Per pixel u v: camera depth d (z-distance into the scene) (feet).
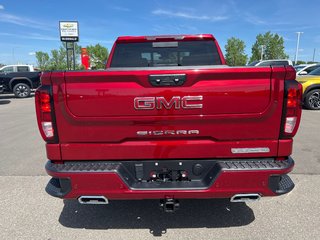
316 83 35.27
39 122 8.14
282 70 7.74
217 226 9.98
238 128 8.12
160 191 8.27
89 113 8.04
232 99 7.91
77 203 11.83
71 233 9.70
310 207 11.13
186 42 13.99
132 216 10.77
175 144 8.29
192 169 8.50
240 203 11.59
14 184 13.70
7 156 17.97
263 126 8.09
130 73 7.79
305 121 27.73
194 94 7.90
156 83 7.86
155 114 8.04
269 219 10.34
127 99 7.95
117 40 13.79
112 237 9.44
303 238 9.16
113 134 8.22
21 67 60.54
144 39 13.74
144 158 8.41
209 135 8.20
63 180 8.37
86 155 8.38
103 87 7.90
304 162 15.98
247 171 8.07
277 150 8.23
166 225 10.12
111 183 8.25
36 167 15.98
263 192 8.26
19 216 10.80
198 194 8.27
